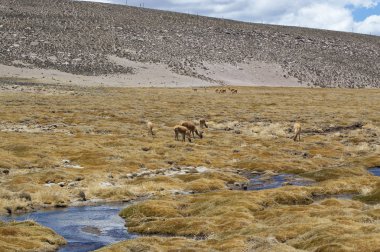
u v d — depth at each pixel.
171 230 26.61
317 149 58.22
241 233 24.61
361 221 25.09
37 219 29.53
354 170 44.25
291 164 48.28
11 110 89.12
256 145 60.72
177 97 128.75
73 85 172.88
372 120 82.94
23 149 52.12
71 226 28.03
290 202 33.09
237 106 105.94
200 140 62.59
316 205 30.36
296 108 102.12
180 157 50.25
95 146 55.81
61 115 85.19
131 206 31.23
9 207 31.45
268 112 94.38
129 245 22.30
